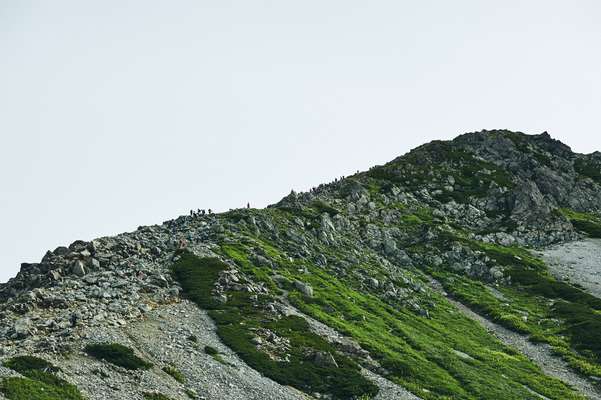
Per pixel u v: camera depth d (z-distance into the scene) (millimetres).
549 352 79312
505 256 116625
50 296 55062
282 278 76750
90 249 70250
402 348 67562
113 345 47062
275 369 53500
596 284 109125
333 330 67062
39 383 38469
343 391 53375
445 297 97938
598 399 66188
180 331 55312
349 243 107562
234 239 86312
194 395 44656
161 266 71312
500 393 61281
